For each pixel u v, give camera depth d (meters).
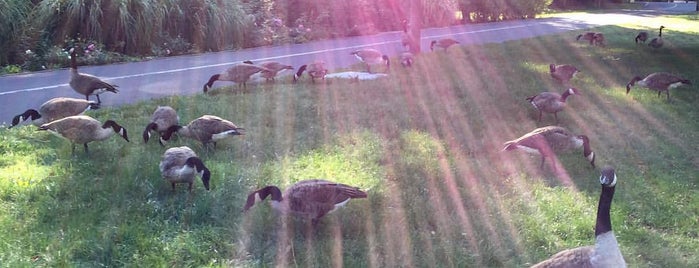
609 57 19.98
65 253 5.29
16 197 6.57
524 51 21.36
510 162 8.43
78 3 18.03
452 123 10.42
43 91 13.17
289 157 8.29
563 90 13.44
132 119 10.23
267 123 10.19
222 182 7.12
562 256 4.08
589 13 50.28
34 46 17.19
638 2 74.19
